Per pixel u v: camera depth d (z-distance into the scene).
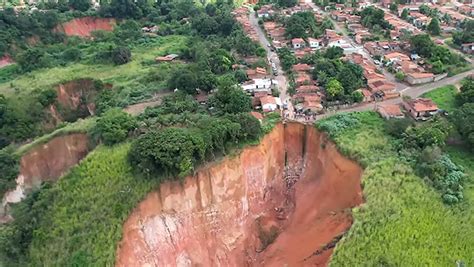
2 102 77.19
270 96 74.94
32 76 93.12
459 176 54.31
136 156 53.72
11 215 57.69
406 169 54.41
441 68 84.88
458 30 108.50
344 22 123.62
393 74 87.69
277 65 94.56
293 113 70.81
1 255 50.06
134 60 102.56
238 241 57.31
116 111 68.56
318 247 52.28
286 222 60.50
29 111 79.62
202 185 55.16
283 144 65.81
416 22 116.25
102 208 51.44
